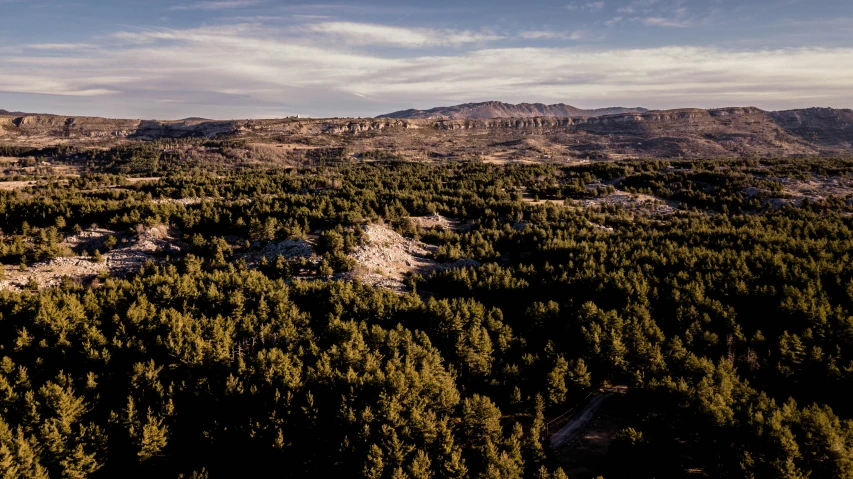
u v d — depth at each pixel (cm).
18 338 4562
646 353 4984
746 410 3938
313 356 4819
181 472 3906
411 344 4969
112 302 5456
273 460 3947
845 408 4506
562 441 4450
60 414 3841
